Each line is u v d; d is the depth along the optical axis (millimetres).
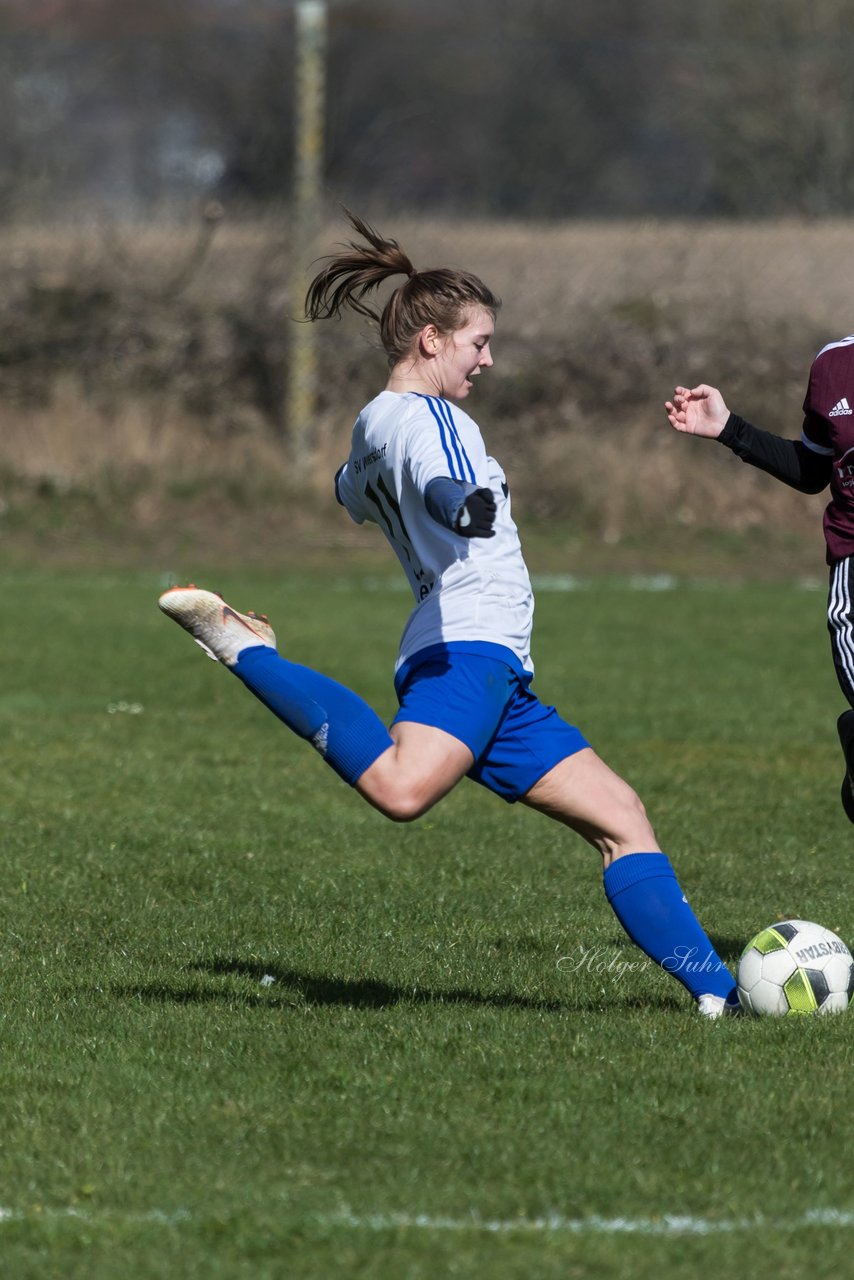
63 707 38219
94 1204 12453
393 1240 11812
